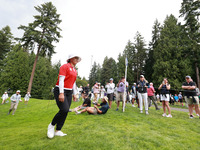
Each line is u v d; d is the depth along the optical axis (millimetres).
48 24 21609
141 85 6254
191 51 20984
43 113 8109
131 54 37000
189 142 2693
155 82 23406
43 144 2242
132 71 34156
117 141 2490
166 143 2561
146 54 35719
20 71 28422
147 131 3289
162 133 3232
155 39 32250
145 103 6086
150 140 2650
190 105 5820
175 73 20859
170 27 24969
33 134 2848
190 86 5688
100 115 5449
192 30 20562
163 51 23344
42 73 31297
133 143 2457
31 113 8758
